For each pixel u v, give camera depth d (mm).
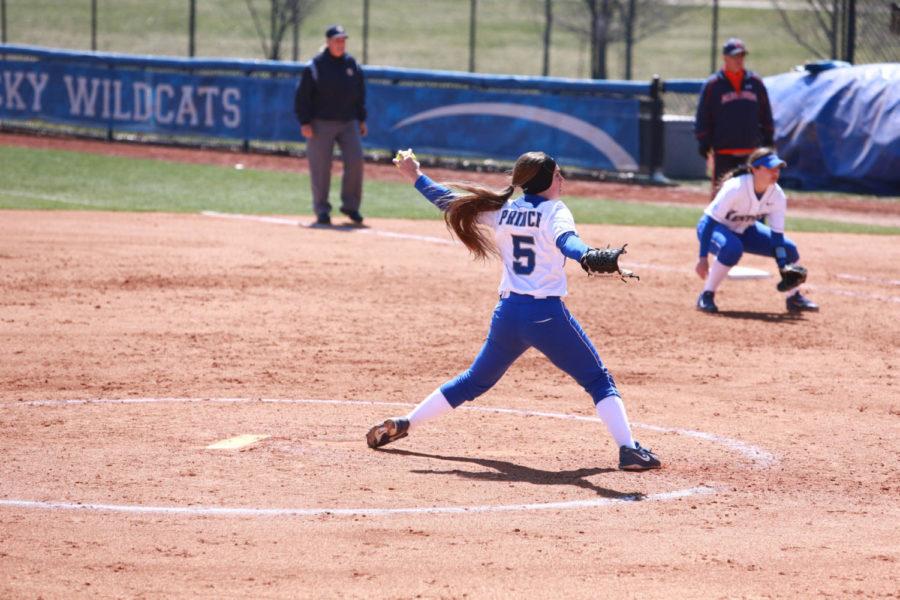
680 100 132000
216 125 96500
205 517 20266
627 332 38656
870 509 21547
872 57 94375
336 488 22125
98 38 176250
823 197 78312
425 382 31547
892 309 43594
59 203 65688
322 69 58656
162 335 36500
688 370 33688
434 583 17328
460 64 164250
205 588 17016
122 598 16594
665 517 20766
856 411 29500
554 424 27656
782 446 26016
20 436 25531
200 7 195125
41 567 17734
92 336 36156
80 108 102562
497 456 24734
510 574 17750
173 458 23969
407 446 25406
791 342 37719
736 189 41719
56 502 20953
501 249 23312
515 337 23328
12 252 49969
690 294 45688
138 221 59781
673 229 62938
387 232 58719
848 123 80312
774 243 42469
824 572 18094
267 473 23031
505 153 86750
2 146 93938
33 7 195000
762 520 20719
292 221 61719
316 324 38562
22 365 32438
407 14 198000
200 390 30250
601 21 127062
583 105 84250
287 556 18359
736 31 184750
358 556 18406
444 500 21500
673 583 17500
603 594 17016
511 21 194375
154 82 98875
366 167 89125
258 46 172500
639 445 23703
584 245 21500
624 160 83375
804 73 84250
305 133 59312
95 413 27703
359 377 31969
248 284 44875
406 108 90062
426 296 43500
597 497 21906
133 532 19391
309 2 141000
